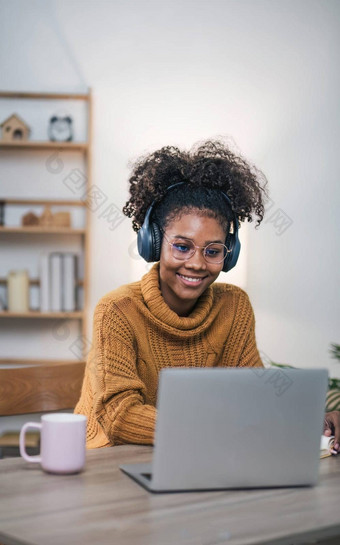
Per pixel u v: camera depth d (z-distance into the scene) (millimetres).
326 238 4078
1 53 4012
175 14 4055
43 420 1300
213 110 4066
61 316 3877
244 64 4070
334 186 4078
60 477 1258
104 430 1522
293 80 4078
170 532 998
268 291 4078
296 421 1234
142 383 1565
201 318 1669
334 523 1053
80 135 4023
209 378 1188
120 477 1266
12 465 1337
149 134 4047
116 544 944
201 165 1577
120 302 1642
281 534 1002
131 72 4043
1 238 4059
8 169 4035
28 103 4012
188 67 4059
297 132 4082
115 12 4035
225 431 1203
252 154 4074
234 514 1088
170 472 1187
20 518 1043
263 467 1229
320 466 1396
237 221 1652
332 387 2604
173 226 1566
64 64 4027
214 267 1587
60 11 4027
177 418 1179
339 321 4078
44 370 1803
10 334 4066
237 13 4066
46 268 3896
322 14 4074
